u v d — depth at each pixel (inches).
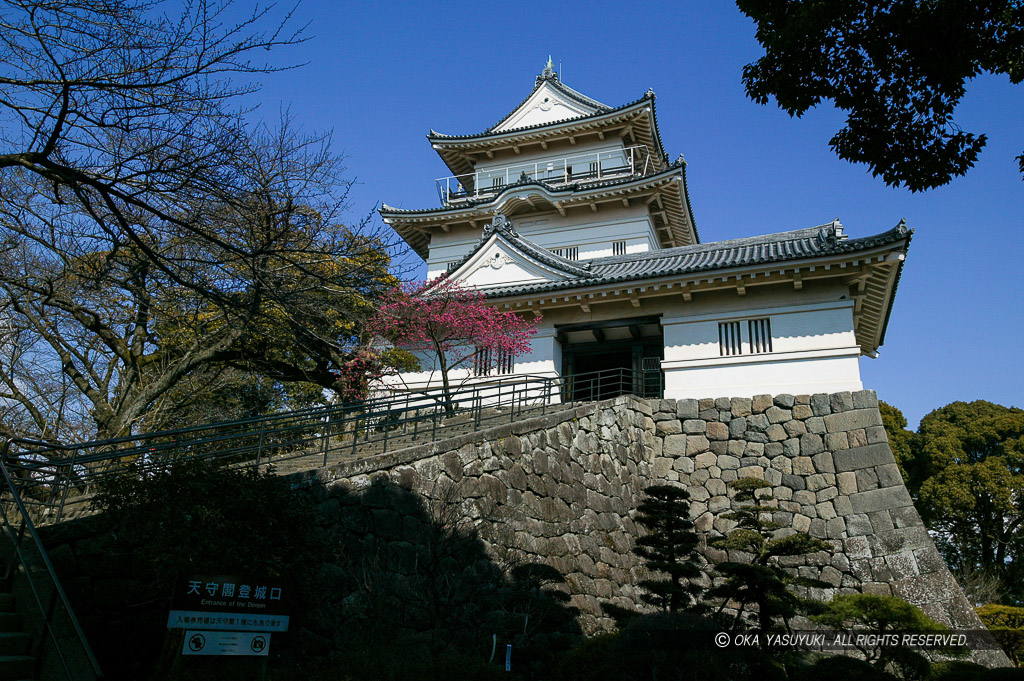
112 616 276.8
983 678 290.4
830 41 292.8
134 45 298.7
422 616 325.7
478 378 732.7
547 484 467.2
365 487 337.7
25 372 608.4
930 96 283.6
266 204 364.2
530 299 724.0
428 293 721.0
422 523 359.6
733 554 567.2
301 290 375.2
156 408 596.4
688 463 625.9
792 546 398.3
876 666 327.9
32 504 338.3
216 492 253.4
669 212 1086.4
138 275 426.3
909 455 1128.8
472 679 245.8
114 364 621.3
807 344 636.1
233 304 345.1
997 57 268.4
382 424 437.4
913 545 520.4
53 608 250.2
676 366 671.8
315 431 422.0
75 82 285.6
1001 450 1071.0
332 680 238.7
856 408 589.3
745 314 666.8
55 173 307.4
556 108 1259.2
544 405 563.2
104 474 293.0
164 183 316.8
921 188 302.2
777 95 311.7
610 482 551.8
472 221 1099.9
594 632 440.1
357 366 626.2
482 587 366.3
